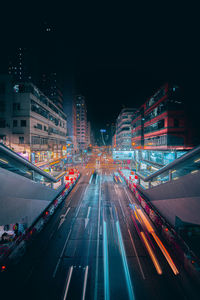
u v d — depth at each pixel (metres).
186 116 26.69
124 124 76.38
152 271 8.62
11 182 8.76
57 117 46.69
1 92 29.09
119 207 18.56
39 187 13.46
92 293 7.26
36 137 32.25
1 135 28.95
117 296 7.11
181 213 11.12
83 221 14.87
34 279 8.09
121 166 57.53
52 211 16.33
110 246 10.96
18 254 9.48
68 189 24.86
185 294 7.23
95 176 39.22
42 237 12.14
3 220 8.96
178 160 11.96
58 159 46.31
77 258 9.70
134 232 12.84
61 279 8.10
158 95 30.58
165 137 27.17
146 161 34.66
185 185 9.75
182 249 9.24
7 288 7.54
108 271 8.64
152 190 16.66
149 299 6.98
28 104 29.19
